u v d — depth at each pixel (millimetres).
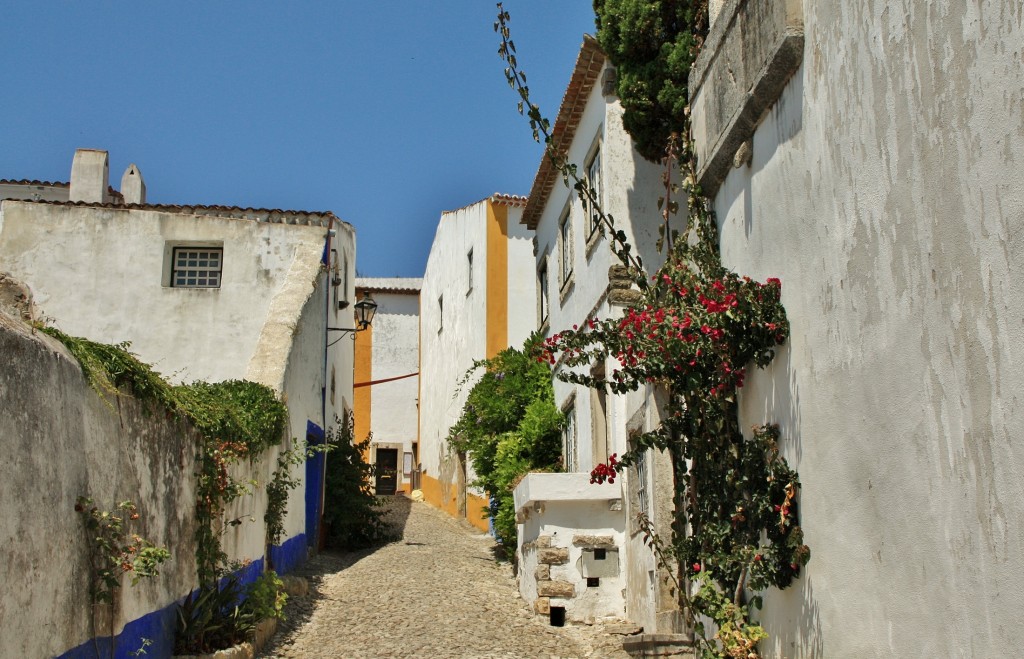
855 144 5699
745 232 7676
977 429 4473
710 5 9523
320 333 17047
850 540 5773
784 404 6789
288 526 13664
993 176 4352
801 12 6520
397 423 33594
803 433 6477
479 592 13039
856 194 5691
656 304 7906
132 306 15891
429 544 17969
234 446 10039
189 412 8781
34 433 5805
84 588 6398
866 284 5574
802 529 6512
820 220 6207
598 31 11773
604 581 11773
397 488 32875
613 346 7781
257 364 13406
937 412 4809
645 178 12453
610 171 12414
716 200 8477
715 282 7266
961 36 4582
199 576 8969
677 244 8469
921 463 4961
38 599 5723
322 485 17062
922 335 4957
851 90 5746
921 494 4957
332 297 19109
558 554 11797
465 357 23875
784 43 6520
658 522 10109
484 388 17703
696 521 8055
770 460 6887
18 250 15836
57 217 16031
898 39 5172
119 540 6887
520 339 22125
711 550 7645
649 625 10383
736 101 7621
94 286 15883
